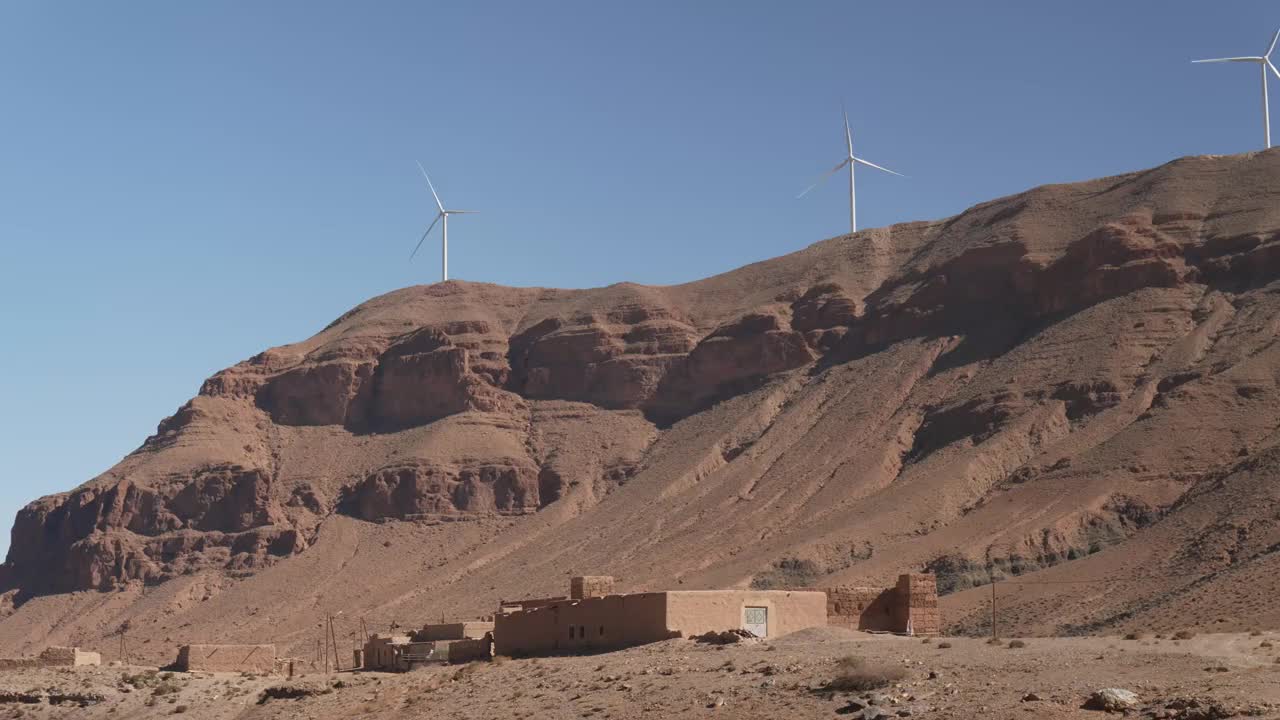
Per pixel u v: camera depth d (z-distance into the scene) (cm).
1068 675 6294
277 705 9344
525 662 8931
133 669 11831
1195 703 5550
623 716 6950
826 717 6234
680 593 8988
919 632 9912
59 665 11856
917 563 17362
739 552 19875
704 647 8381
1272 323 19938
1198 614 11850
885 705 6166
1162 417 18588
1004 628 13988
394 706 8506
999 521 17762
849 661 6844
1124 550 15288
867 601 9969
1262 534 13838
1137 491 17275
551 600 11662
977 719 5816
